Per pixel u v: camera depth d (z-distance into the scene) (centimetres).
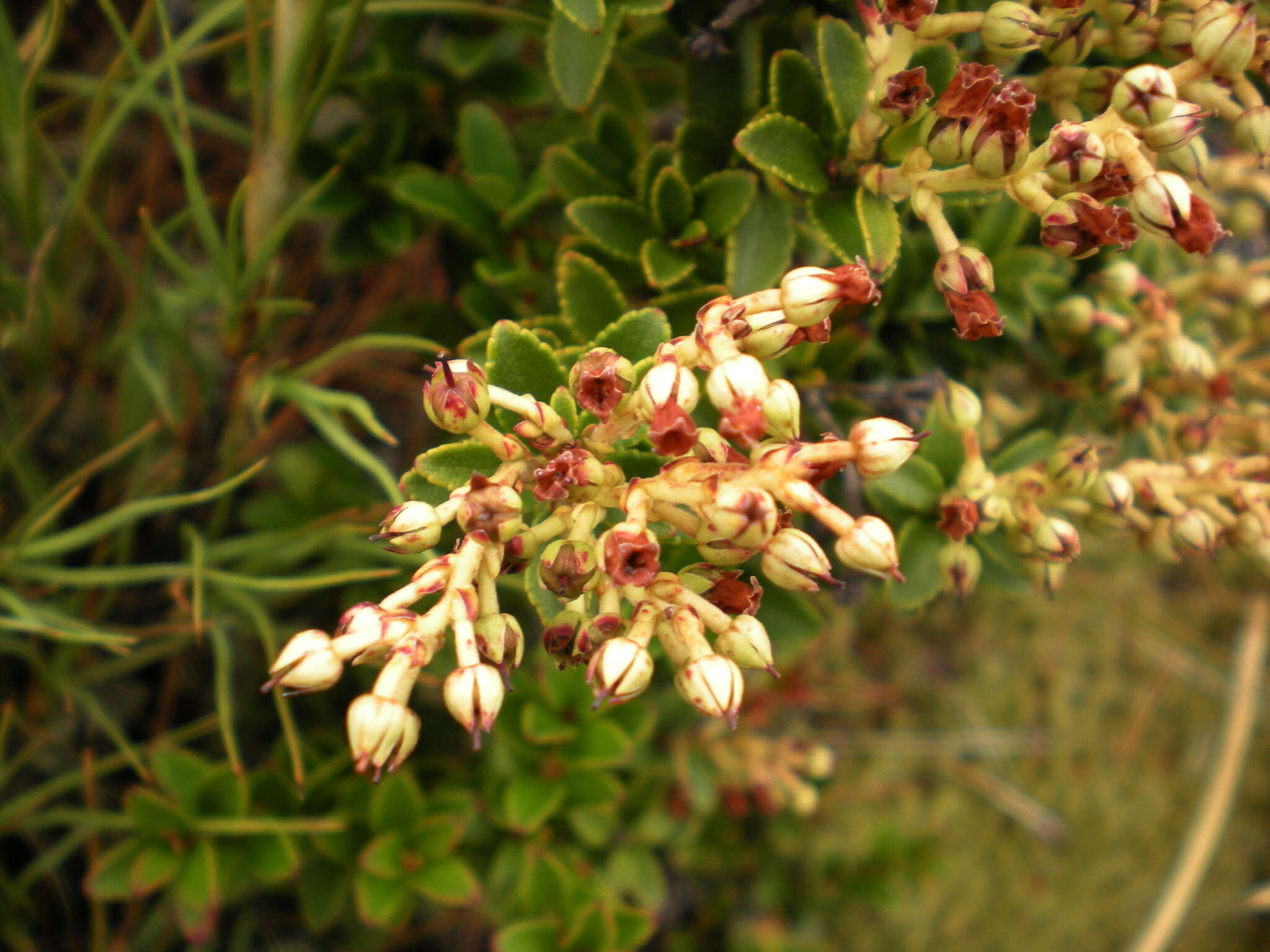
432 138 15
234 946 16
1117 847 23
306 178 14
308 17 12
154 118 17
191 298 14
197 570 13
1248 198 14
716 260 12
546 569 8
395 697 8
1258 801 24
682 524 8
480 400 8
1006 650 23
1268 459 12
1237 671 23
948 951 22
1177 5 11
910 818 22
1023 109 9
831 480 13
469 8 13
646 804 16
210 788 13
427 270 18
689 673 8
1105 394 13
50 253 14
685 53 12
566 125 14
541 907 14
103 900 15
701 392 12
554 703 14
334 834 14
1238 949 23
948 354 13
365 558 14
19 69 13
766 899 19
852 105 10
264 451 16
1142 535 12
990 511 11
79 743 16
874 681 22
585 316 12
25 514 15
